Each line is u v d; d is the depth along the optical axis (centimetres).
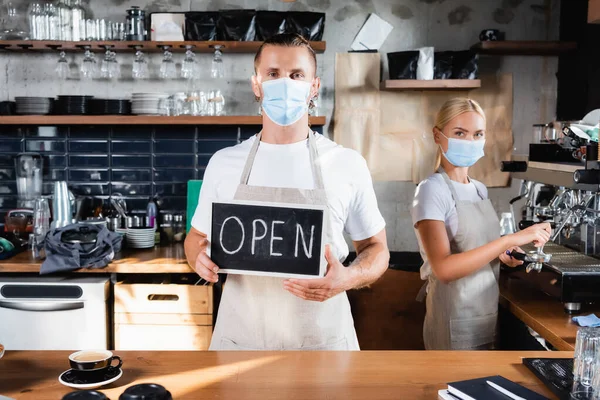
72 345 357
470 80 410
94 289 354
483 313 286
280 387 176
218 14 412
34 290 353
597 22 318
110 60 411
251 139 245
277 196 226
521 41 410
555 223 323
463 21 437
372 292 390
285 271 210
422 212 283
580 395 170
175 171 439
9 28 427
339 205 233
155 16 426
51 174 438
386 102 436
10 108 415
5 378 179
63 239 367
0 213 437
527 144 444
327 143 241
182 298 359
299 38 234
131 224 411
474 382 174
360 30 435
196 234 249
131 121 407
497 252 271
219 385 177
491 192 445
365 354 204
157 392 157
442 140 297
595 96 382
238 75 436
